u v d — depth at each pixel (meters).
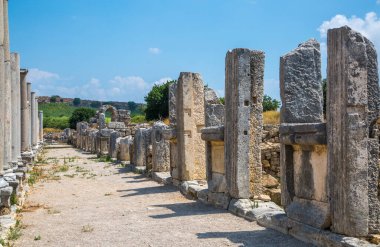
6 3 13.46
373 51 7.07
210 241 8.29
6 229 9.16
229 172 11.32
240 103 10.99
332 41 7.11
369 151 6.96
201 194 13.07
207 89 14.34
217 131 11.89
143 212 11.67
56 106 130.25
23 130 24.02
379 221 6.93
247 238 8.37
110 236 8.96
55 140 76.56
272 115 27.03
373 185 6.95
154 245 8.15
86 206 12.92
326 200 7.53
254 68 11.15
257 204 10.56
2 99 11.21
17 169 14.86
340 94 6.95
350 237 6.80
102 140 37.44
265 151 13.95
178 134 15.88
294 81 8.53
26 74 24.02
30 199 14.30
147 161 21.31
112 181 19.28
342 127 6.91
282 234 8.52
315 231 7.51
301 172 8.31
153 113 54.88
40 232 9.47
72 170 24.61
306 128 7.77
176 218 10.62
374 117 7.04
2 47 11.32
